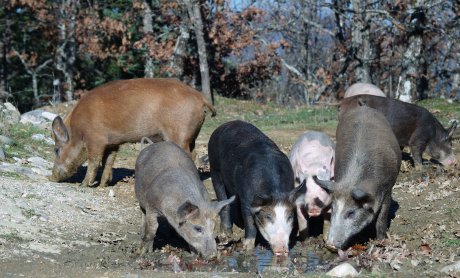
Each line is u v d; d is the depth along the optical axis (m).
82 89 35.25
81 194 11.14
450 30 31.58
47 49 35.72
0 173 11.50
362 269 7.82
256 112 25.19
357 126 9.25
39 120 17.53
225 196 10.16
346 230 8.33
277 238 8.01
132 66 32.41
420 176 12.97
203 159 13.74
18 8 34.12
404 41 32.25
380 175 8.71
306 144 9.72
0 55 36.00
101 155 11.67
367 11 26.30
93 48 31.50
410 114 13.53
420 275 7.27
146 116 11.48
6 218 9.09
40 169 12.52
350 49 30.80
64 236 8.95
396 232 9.42
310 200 9.08
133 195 11.39
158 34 32.19
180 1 28.09
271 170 8.62
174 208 8.09
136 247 8.81
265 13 30.23
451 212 9.98
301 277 7.24
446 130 13.80
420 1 24.80
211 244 7.93
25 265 7.53
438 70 36.88
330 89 33.09
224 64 32.38
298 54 38.34
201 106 11.72
